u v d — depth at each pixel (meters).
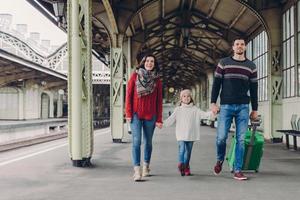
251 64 7.61
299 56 15.25
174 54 40.72
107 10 15.80
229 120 7.68
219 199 5.80
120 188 6.65
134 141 7.45
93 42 26.22
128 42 24.41
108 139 19.16
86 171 8.56
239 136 7.56
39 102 47.19
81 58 9.50
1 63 27.83
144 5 18.41
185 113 7.93
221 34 26.33
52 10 18.16
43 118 51.34
